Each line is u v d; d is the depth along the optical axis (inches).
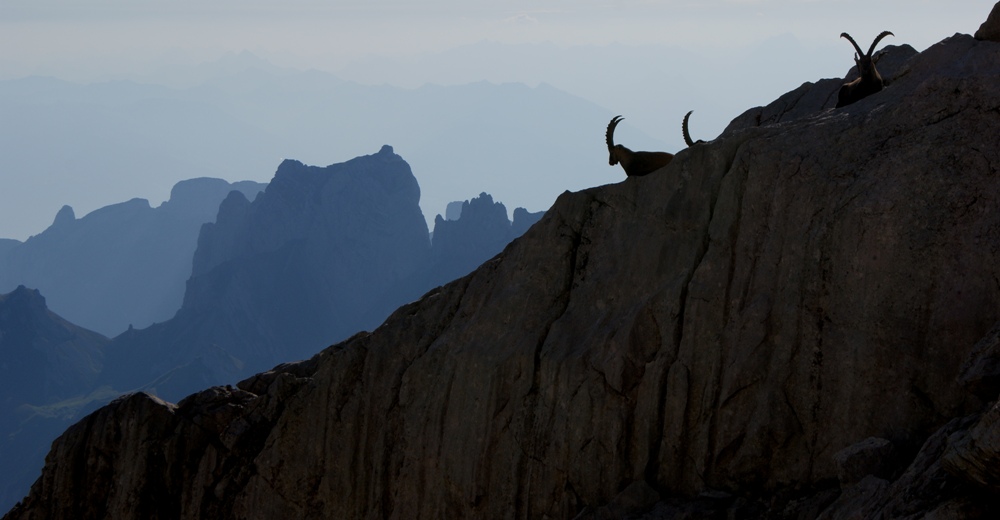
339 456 2561.5
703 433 1861.5
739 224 1904.5
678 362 1915.6
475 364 2249.0
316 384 2623.0
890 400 1637.6
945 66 1870.1
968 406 1555.1
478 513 2215.8
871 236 1685.5
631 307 2043.6
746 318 1829.5
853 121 1845.5
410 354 2491.4
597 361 2023.9
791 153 1857.8
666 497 1893.5
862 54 2001.7
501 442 2183.8
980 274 1582.2
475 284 2409.0
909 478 1369.3
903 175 1695.4
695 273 1935.3
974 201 1625.2
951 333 1587.1
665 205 2057.1
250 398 2940.5
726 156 1987.0
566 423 2055.9
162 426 2883.9
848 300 1704.0
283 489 2635.3
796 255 1790.1
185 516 2795.3
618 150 2214.6
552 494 2074.3
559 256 2242.9
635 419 1963.6
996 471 1171.3
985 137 1668.3
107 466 2923.2
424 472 2348.7
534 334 2194.9
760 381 1797.5
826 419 1713.8
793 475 1747.0
